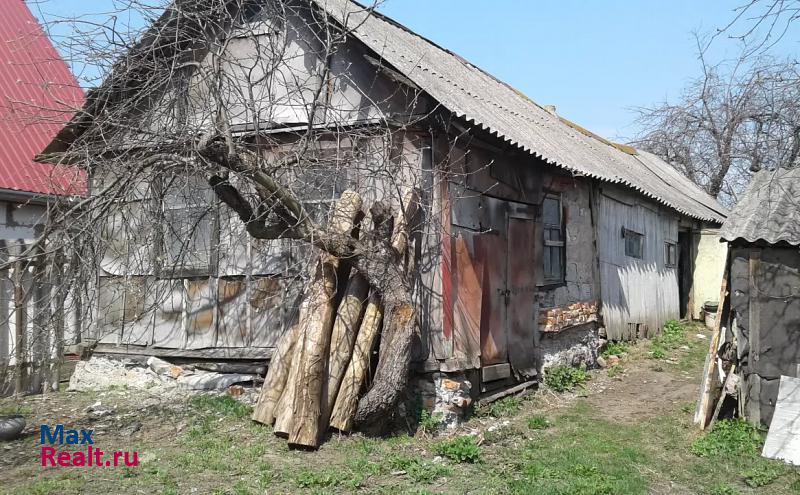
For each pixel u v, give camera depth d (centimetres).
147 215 801
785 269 681
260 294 838
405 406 712
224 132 625
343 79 789
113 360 912
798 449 623
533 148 825
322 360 662
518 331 882
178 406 780
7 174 1171
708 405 716
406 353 670
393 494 531
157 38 675
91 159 675
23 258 640
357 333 697
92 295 877
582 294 1073
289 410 652
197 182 817
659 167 1947
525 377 889
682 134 2272
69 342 941
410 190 732
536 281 933
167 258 888
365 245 691
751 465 610
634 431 723
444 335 724
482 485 555
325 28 752
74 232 649
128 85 750
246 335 844
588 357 1064
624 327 1223
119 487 534
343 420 664
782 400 655
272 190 639
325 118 755
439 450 635
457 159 770
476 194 799
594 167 1051
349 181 762
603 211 1161
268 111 815
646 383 979
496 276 838
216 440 659
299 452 628
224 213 857
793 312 675
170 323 892
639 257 1330
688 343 1310
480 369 790
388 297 686
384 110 760
